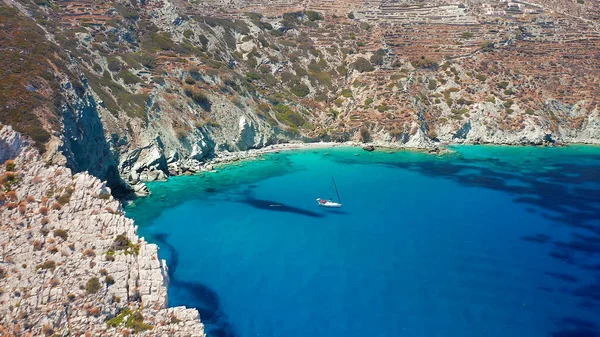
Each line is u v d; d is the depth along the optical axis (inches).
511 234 3043.8
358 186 3998.5
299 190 3863.2
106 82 4370.1
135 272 1935.3
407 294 2373.3
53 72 3065.9
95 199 2145.7
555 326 2143.2
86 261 1925.4
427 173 4424.2
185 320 1846.7
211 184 3966.5
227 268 2588.6
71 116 2935.5
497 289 2423.7
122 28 5270.7
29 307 1748.3
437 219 3282.5
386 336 2069.4
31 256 1898.4
